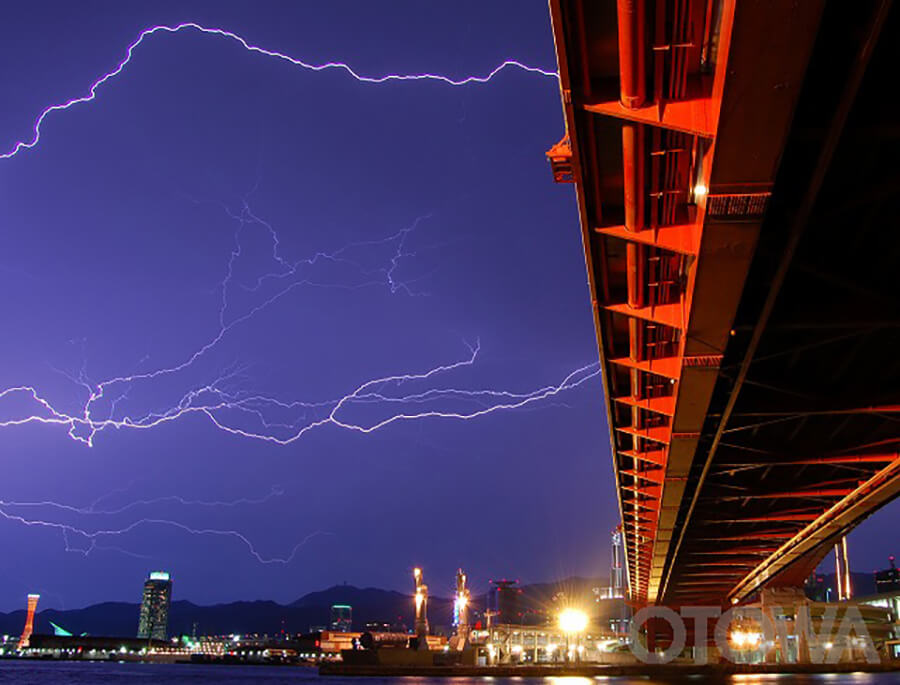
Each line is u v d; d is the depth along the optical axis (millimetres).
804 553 64812
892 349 28141
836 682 86938
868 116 15422
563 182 19703
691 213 19266
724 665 108375
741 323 23578
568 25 13727
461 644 132000
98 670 180250
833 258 21078
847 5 13062
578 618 127625
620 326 27953
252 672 176125
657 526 54594
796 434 38344
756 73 12578
